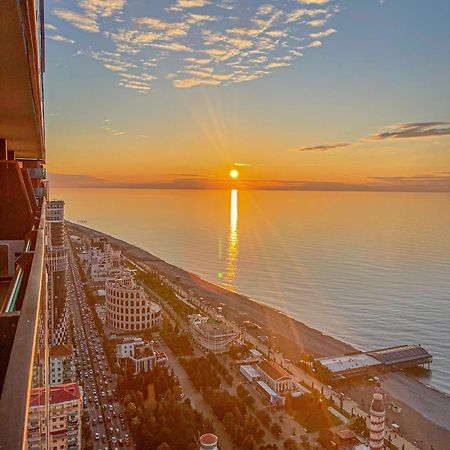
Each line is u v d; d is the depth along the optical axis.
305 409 102.88
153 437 80.12
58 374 105.38
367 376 135.38
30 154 36.38
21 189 25.30
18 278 11.41
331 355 152.25
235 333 147.50
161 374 105.62
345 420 101.38
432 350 172.75
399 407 115.94
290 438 86.94
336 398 116.19
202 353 135.50
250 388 114.12
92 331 153.00
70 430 76.00
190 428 82.56
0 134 24.95
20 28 10.44
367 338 188.12
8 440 4.13
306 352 153.62
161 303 199.62
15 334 6.33
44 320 14.67
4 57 12.45
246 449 81.38
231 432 86.69
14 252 24.23
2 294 20.38
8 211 25.00
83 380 111.50
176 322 162.50
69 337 144.50
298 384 117.31
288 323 194.25
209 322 151.50
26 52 12.13
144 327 153.12
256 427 88.38
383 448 89.06
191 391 107.81
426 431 104.31
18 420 4.46
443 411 115.69
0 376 6.25
